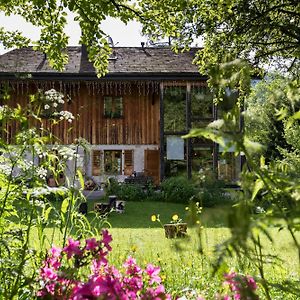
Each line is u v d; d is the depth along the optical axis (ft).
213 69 4.78
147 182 73.15
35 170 8.79
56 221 10.46
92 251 6.80
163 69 81.92
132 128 83.15
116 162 83.15
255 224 3.18
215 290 12.19
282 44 43.68
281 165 4.99
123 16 22.82
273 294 12.17
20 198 8.91
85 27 22.48
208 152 80.02
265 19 39.45
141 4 22.89
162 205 62.64
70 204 10.76
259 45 43.29
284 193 4.52
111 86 80.53
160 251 19.61
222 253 3.76
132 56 84.74
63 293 6.24
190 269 15.62
